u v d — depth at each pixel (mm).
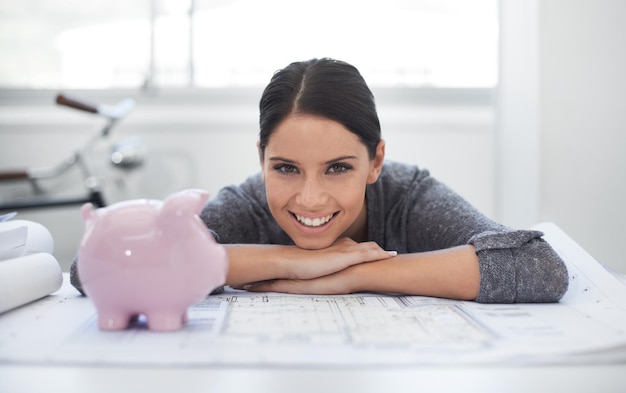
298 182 830
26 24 2135
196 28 2113
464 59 2123
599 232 1723
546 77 1709
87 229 634
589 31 1699
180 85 2115
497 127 1955
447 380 480
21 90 2127
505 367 512
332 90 802
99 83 2143
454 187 2082
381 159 927
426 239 1008
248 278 854
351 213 857
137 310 622
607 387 467
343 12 2102
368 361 517
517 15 1809
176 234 611
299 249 877
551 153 1719
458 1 2100
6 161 2082
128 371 501
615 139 1710
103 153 2078
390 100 2109
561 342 565
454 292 802
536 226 1033
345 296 823
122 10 2117
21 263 748
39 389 463
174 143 2072
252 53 2121
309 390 459
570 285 836
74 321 667
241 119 2061
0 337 597
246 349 550
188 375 491
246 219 1046
